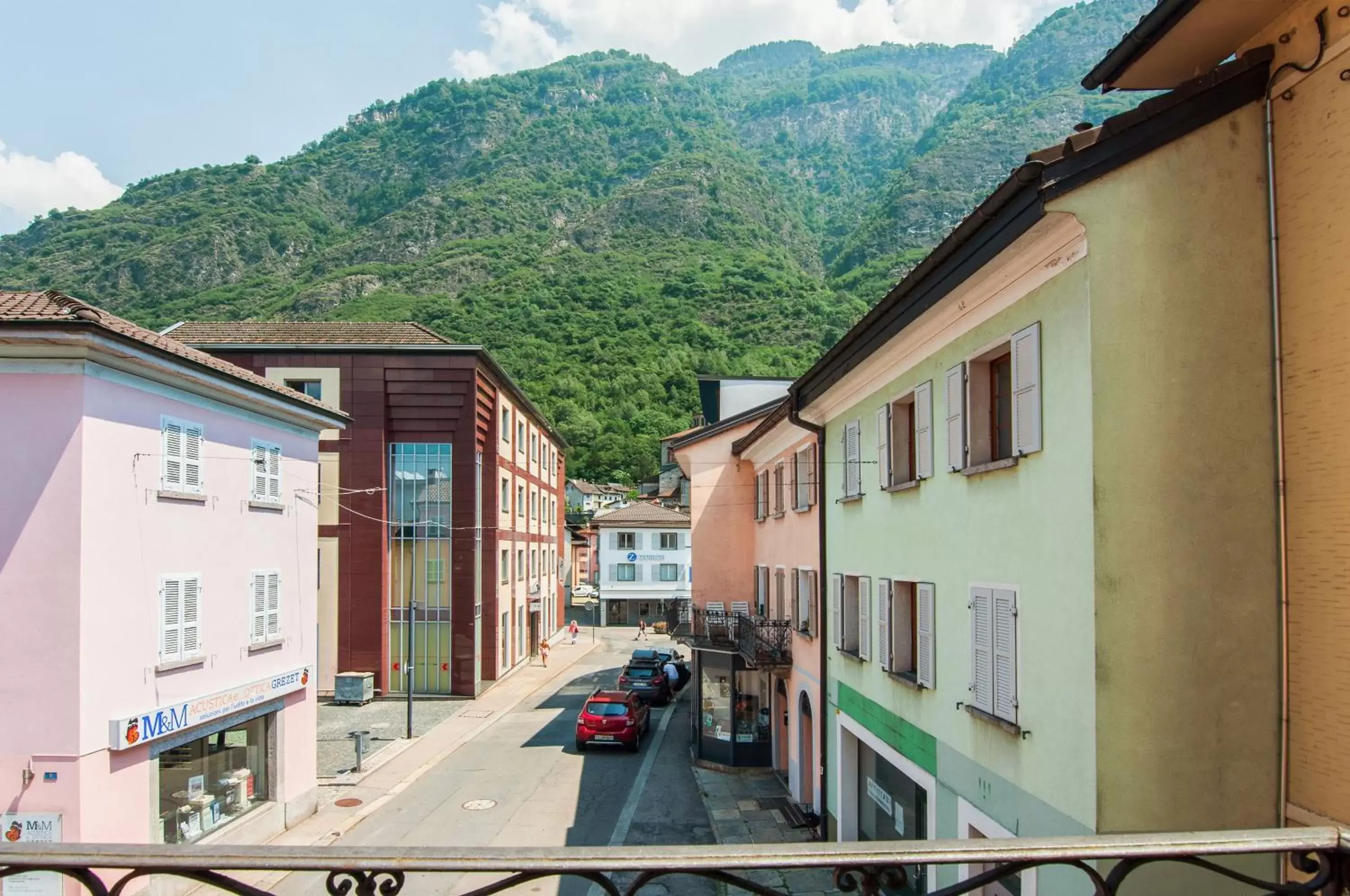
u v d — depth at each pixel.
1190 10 6.98
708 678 23.64
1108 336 6.85
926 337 10.52
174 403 13.88
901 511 11.84
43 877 11.41
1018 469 8.17
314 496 18.69
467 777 21.94
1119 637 6.73
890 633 12.10
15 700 11.70
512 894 14.09
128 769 12.57
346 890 3.26
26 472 11.87
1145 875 6.66
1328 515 6.46
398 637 33.22
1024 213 7.20
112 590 12.36
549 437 53.34
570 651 50.03
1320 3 6.50
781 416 17.98
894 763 12.05
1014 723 8.20
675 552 63.47
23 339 11.52
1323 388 6.50
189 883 13.94
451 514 33.28
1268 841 3.48
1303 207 6.66
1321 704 6.46
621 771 22.58
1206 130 7.01
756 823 17.89
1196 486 6.82
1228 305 6.95
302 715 18.02
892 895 11.79
